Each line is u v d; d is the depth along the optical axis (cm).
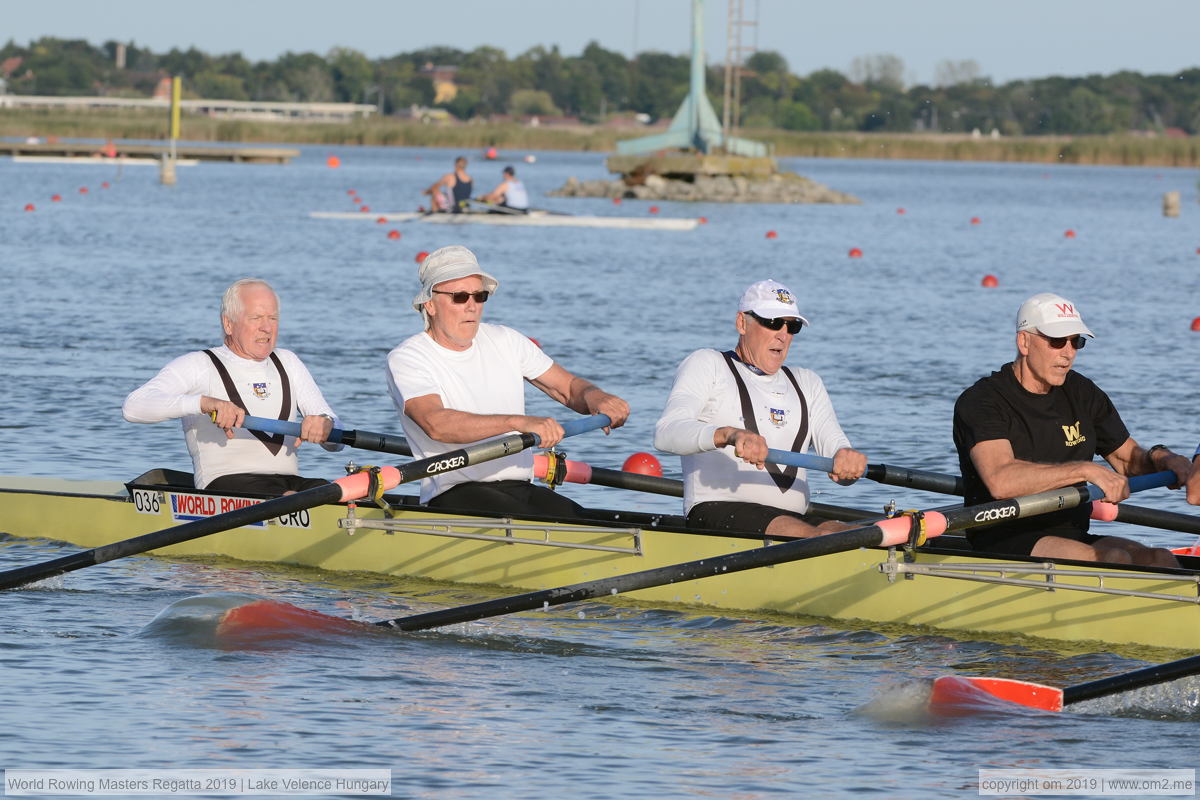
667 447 3027
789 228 16600
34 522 3697
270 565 3472
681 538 3117
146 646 2672
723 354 3128
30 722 2248
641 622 3005
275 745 2184
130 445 4556
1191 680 2441
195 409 3366
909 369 6278
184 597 3075
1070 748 2247
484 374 3241
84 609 2950
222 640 2706
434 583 3334
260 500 3441
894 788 2070
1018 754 2217
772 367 3106
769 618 3044
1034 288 10075
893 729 2327
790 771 2128
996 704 2419
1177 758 2209
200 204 18012
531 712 2378
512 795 2016
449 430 3108
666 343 6862
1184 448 4716
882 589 2989
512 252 12144
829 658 2759
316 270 10219
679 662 2711
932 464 4475
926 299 9206
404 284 9412
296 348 6500
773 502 3134
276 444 3547
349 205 18850
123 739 2192
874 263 11962
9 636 2722
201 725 2262
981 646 2850
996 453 2875
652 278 10150
